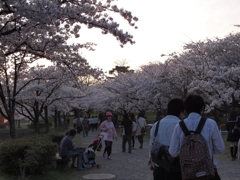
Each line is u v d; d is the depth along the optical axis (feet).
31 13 23.03
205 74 67.77
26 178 23.03
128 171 30.83
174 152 11.59
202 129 11.16
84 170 31.55
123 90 103.19
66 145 31.55
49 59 38.73
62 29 32.60
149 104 99.25
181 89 86.38
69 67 44.21
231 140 35.47
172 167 12.55
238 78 64.95
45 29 28.27
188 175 10.42
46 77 68.13
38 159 23.47
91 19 27.50
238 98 68.18
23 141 26.73
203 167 10.32
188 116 11.71
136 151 48.49
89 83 153.17
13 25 30.78
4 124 153.28
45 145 24.85
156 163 13.01
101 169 32.27
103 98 126.41
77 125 102.27
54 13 23.70
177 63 80.28
